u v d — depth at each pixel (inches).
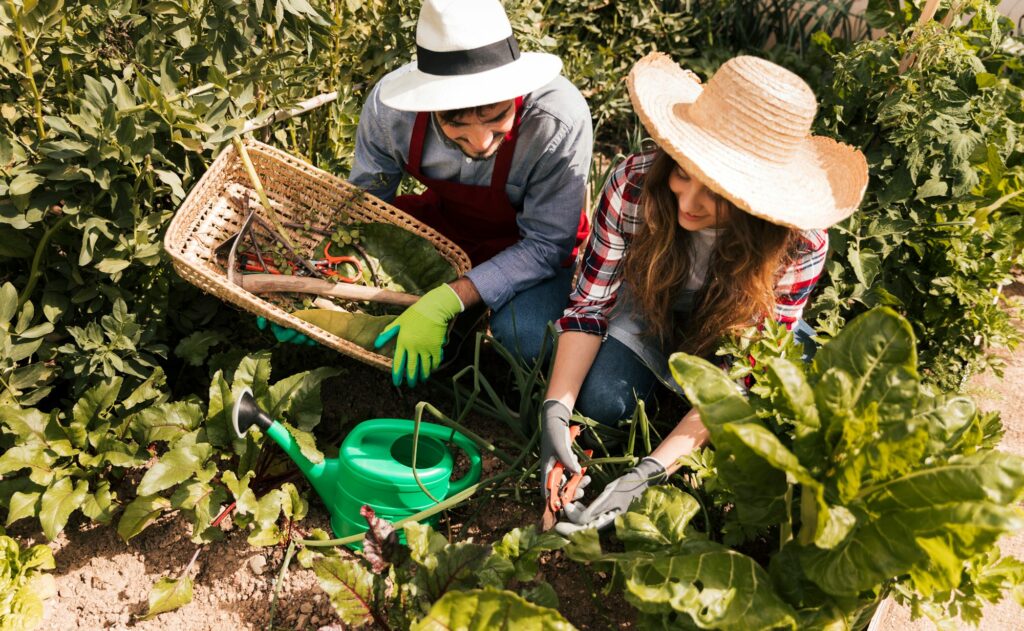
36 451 85.6
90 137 85.1
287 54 101.7
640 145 132.8
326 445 96.3
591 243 92.9
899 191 117.3
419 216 111.9
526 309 102.0
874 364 66.9
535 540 77.9
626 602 85.6
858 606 70.9
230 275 92.7
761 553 86.7
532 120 92.6
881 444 61.1
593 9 157.5
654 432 95.5
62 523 82.8
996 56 134.8
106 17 91.4
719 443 67.1
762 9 159.8
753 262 78.5
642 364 96.7
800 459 66.2
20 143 88.6
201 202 95.8
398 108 83.9
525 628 66.1
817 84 145.8
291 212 104.4
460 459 98.7
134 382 96.3
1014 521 54.3
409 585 77.4
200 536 83.1
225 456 89.0
